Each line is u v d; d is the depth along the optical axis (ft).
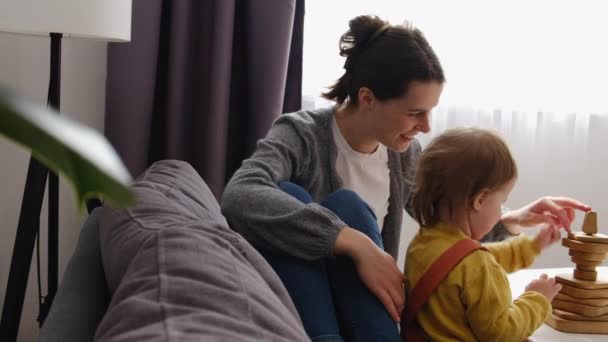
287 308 2.72
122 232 3.19
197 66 7.54
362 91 4.82
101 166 0.56
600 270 5.01
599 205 9.14
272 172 4.40
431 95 4.71
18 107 0.54
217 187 7.51
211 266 2.40
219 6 7.33
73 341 2.63
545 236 4.67
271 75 7.45
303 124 4.93
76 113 7.64
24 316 7.62
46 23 5.07
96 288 3.27
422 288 3.75
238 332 2.01
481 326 3.65
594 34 8.77
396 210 5.28
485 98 8.55
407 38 4.75
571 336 4.13
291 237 3.75
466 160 3.86
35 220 5.61
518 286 4.90
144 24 7.22
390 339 3.51
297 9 7.75
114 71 7.24
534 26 8.59
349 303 3.63
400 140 4.89
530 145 8.78
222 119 7.48
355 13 8.08
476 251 3.75
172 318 1.99
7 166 7.23
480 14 8.45
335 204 4.09
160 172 4.60
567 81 8.80
